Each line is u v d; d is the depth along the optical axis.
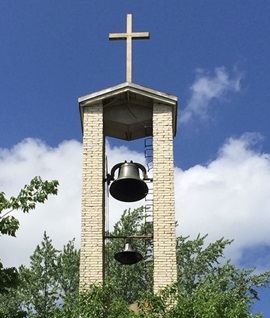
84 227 15.12
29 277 29.23
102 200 15.48
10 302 28.34
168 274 14.62
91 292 13.01
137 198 16.19
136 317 12.41
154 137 16.05
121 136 17.14
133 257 15.76
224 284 28.28
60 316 12.95
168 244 14.91
